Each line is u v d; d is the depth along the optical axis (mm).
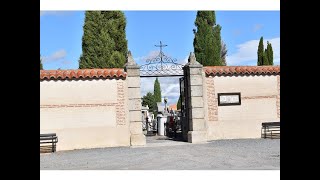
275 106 17016
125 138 15523
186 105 16859
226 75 16766
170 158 11844
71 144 15211
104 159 12109
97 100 15484
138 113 15648
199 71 16328
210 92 16594
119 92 15625
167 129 21406
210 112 16562
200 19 29000
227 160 11039
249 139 16484
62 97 15289
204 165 10344
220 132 16578
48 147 14945
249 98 16859
